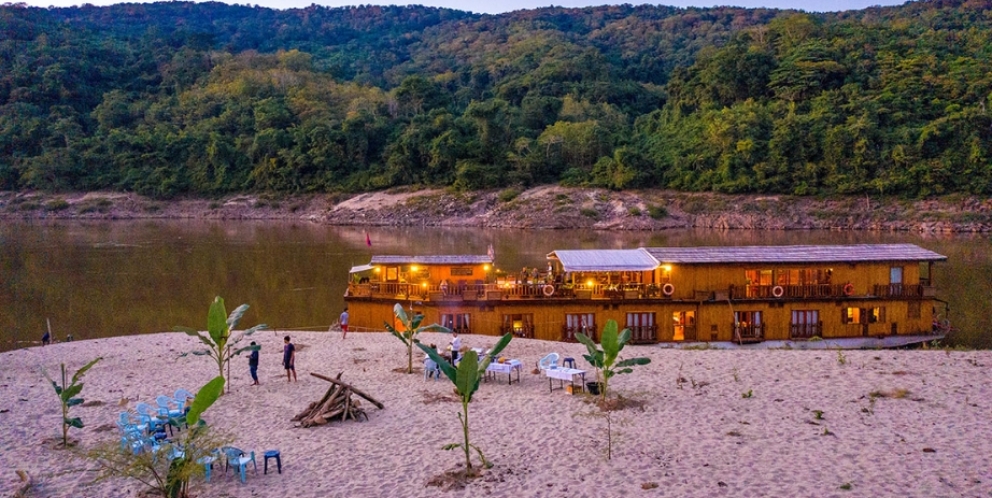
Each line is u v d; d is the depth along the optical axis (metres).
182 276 62.00
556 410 19.89
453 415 19.73
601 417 19.02
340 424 19.20
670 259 36.66
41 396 22.86
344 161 148.62
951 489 13.59
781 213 117.50
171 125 172.75
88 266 68.19
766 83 149.38
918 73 140.25
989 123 120.56
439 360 15.82
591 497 13.84
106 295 52.78
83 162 151.88
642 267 36.69
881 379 22.17
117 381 24.91
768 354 26.78
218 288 55.91
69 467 16.30
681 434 17.42
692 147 134.38
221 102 183.25
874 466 14.89
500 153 140.75
